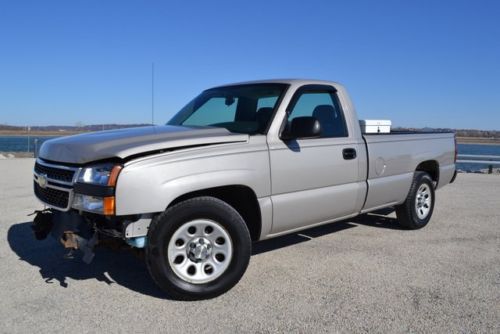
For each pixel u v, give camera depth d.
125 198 3.54
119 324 3.42
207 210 3.87
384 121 7.32
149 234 3.71
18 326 3.37
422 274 4.55
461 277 4.47
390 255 5.20
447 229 6.56
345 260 5.00
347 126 5.30
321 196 4.82
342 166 5.07
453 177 7.28
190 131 4.26
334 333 3.29
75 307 3.72
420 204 6.53
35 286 4.18
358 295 4.00
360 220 7.10
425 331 3.33
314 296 3.97
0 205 7.99
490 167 17.03
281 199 4.46
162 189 3.64
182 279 3.83
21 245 5.50
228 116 4.96
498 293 4.06
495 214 7.73
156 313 3.61
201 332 3.30
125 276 4.45
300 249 5.42
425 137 6.51
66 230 3.88
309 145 4.72
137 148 3.66
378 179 5.63
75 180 3.72
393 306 3.77
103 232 3.81
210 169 3.91
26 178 12.19
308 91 4.94
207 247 3.94
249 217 4.46
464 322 3.48
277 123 4.50
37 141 22.14
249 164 4.17
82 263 4.84
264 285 4.23
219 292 3.93
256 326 3.40
